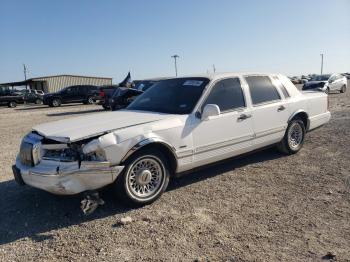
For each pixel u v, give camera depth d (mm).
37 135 4895
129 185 4730
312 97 7660
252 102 6285
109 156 4504
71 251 3826
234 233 4078
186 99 5652
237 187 5559
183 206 4875
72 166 4391
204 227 4246
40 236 4188
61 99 31062
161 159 4984
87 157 4453
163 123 5023
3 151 9023
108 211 4773
